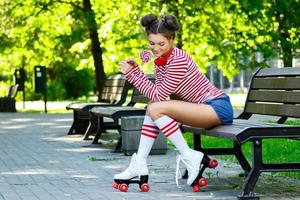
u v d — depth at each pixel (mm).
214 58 32219
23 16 33094
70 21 33531
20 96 48062
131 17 31219
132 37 30031
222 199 7996
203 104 8523
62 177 10156
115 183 8836
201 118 8445
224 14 30750
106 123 15398
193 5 29750
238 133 7559
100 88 30766
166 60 8578
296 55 33344
